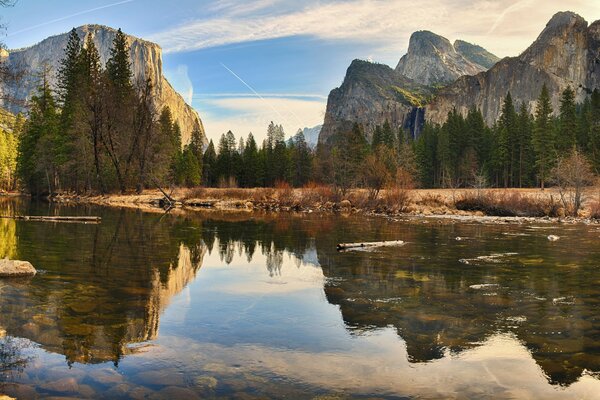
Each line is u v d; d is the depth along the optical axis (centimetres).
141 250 1557
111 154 5028
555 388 522
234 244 1812
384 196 4231
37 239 1722
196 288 1015
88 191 5397
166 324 738
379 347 652
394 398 489
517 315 821
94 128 4906
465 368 579
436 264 1354
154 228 2342
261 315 806
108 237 1866
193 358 593
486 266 1328
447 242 1892
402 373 559
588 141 7581
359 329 733
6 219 2519
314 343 664
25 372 530
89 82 5034
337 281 1115
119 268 1203
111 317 762
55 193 5788
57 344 626
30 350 600
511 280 1128
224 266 1320
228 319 777
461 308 867
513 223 2972
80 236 1855
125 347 625
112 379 518
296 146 10662
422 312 835
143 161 5278
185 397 476
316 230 2409
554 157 7100
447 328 743
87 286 977
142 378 523
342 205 4441
